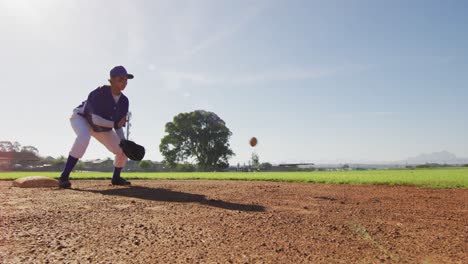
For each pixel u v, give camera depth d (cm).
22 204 485
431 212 448
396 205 520
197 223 363
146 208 463
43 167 4359
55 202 509
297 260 241
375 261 238
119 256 246
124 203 507
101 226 344
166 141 6494
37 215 396
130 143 742
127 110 798
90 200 534
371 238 303
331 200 575
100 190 702
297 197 611
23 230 321
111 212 426
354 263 234
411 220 391
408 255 253
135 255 248
